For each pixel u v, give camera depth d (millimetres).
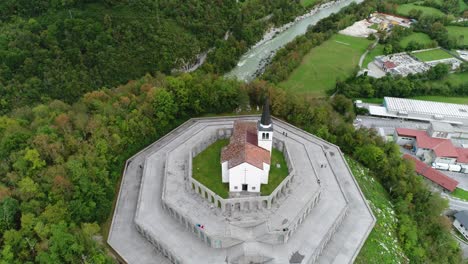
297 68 184250
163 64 164000
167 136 111125
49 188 74250
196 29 184500
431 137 133000
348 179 99125
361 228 85875
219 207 81250
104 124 95688
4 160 81250
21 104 129000
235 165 79062
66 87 137125
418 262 87438
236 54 190750
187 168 90125
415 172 116625
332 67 186625
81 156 81875
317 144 107938
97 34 152000
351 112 146375
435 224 98750
